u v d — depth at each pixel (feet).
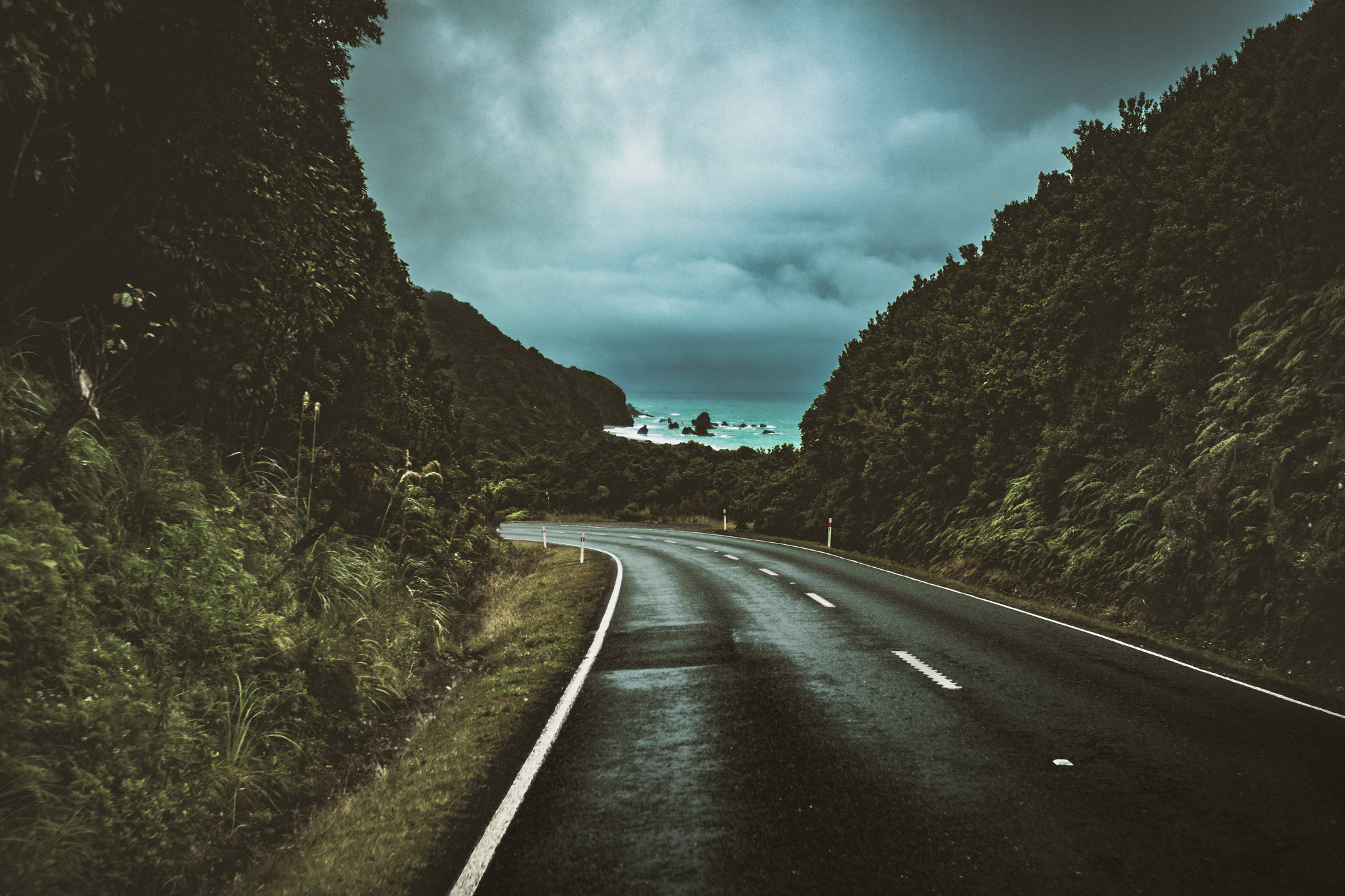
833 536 93.76
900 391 83.10
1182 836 13.50
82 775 13.61
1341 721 20.56
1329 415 33.94
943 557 65.82
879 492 84.79
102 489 21.01
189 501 23.77
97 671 15.62
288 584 26.00
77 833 12.64
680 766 17.78
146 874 13.38
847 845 13.41
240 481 31.35
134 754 14.94
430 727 22.75
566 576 62.39
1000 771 16.81
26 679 14.19
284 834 16.42
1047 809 14.78
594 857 13.33
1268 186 41.27
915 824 14.21
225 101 22.07
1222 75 55.57
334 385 40.27
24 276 20.76
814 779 16.67
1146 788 15.74
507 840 14.15
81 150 21.01
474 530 59.06
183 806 14.96
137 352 24.32
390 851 13.96
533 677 27.66
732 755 18.40
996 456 65.72
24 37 15.06
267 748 18.67
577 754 18.92
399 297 57.72
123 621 17.75
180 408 29.68
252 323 29.09
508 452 200.34
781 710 22.06
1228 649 32.89
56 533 17.06
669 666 28.66
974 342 70.85
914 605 42.22
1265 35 53.21
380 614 30.94
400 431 49.52
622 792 16.30
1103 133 62.39
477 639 37.47
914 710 21.66
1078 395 56.34
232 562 23.75
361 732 22.39
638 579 57.93
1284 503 33.60
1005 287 69.72
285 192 27.45
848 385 97.55
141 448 23.67
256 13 21.84
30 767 12.88
